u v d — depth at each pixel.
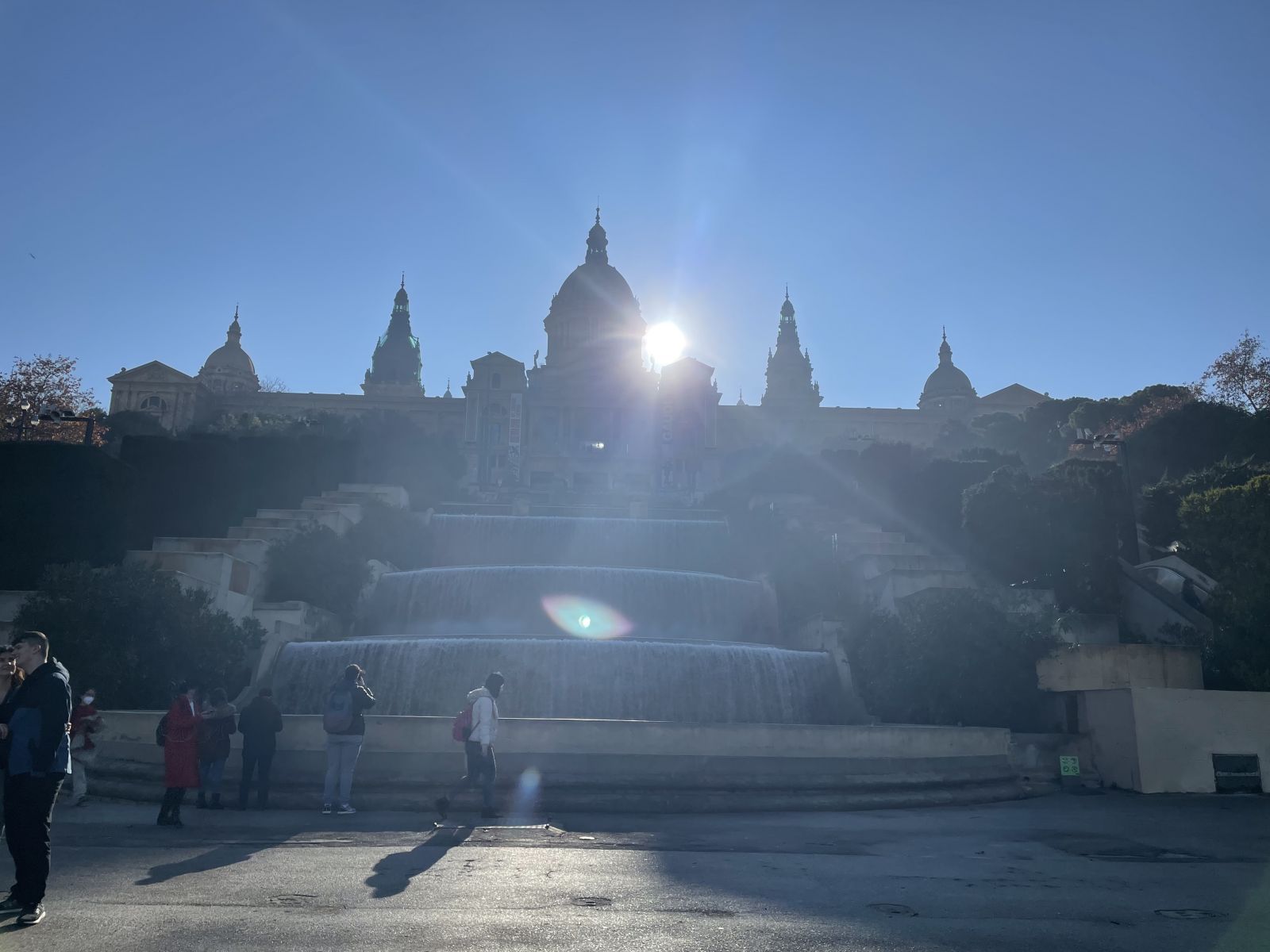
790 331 190.25
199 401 152.62
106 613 25.33
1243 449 60.84
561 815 17.06
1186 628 30.03
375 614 37.09
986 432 105.25
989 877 11.67
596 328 156.88
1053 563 34.47
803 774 19.31
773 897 10.23
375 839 14.05
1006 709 26.05
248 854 12.51
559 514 58.84
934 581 32.72
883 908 9.84
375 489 49.31
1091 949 8.38
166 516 43.34
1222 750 21.50
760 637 38.19
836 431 156.75
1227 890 11.02
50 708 8.80
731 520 52.16
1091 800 20.11
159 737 15.59
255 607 31.75
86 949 7.73
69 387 69.44
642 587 37.12
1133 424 76.62
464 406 152.62
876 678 28.42
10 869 11.00
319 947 7.86
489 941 8.17
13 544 30.97
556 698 26.78
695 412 137.75
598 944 8.15
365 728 18.64
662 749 18.98
